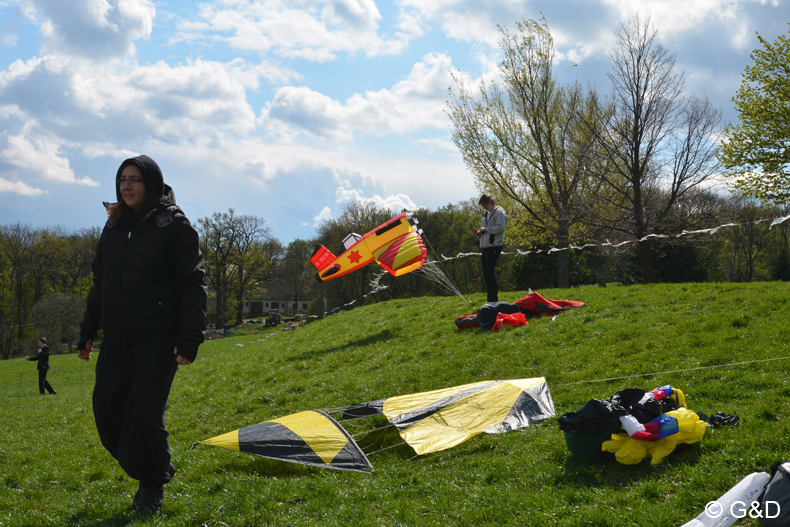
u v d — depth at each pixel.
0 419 13.09
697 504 3.83
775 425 5.13
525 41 30.70
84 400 15.27
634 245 27.89
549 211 29.86
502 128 31.05
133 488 5.70
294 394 10.95
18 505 5.29
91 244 72.94
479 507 4.31
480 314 12.80
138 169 4.34
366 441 7.23
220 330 62.81
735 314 9.86
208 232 68.81
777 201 25.27
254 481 5.48
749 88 26.31
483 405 6.98
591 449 5.00
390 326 15.60
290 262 76.25
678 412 4.91
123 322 4.24
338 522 4.23
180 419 10.70
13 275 67.31
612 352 9.36
